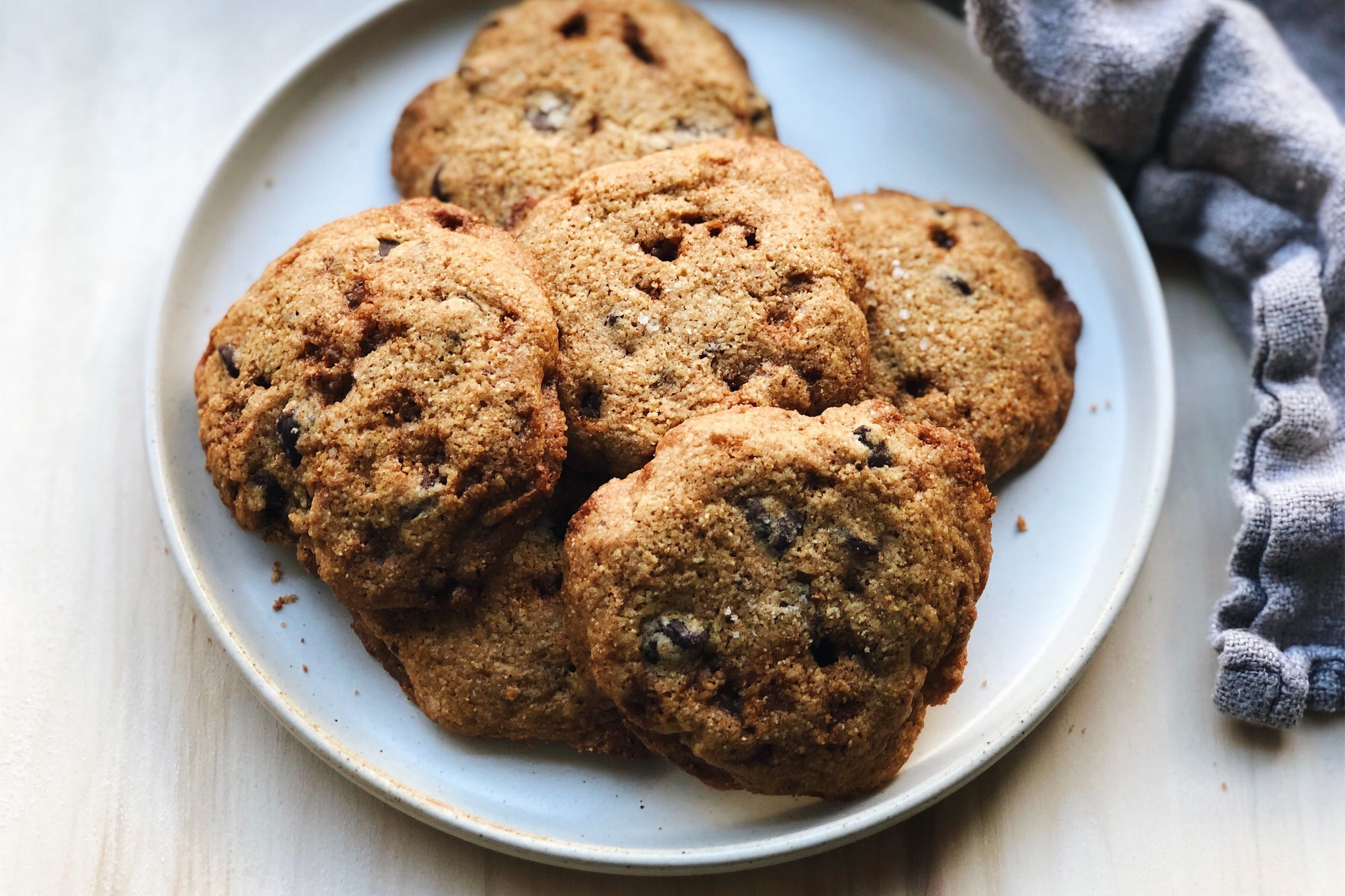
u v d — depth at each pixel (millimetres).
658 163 349
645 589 313
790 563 317
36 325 394
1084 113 377
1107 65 372
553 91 379
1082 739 359
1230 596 360
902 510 320
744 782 323
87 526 377
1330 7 402
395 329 327
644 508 315
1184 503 379
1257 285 371
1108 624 347
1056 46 376
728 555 315
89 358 391
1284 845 352
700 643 313
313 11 423
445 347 324
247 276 384
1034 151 392
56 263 399
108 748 358
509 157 371
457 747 344
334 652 351
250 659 344
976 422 355
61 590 371
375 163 393
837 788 325
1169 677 365
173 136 412
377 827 351
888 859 349
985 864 349
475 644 334
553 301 338
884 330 360
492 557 326
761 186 348
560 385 333
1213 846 352
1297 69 390
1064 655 350
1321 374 373
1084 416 374
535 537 338
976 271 367
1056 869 349
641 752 339
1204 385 388
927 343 359
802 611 317
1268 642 356
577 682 333
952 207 381
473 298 328
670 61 383
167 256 373
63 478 381
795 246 339
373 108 398
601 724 336
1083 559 362
